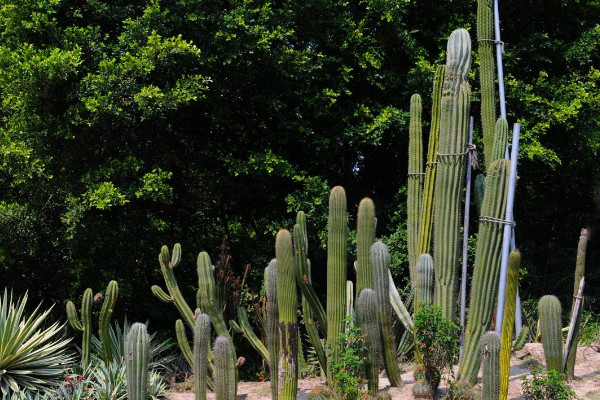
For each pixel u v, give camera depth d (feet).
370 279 20.44
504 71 37.83
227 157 33.53
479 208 24.47
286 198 33.19
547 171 41.93
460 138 19.74
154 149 35.06
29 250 30.40
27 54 27.61
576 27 41.06
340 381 18.52
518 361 23.66
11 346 23.50
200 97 30.60
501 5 39.73
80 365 25.32
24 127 28.94
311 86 34.99
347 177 39.42
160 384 24.43
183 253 35.37
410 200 22.43
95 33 30.35
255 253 35.91
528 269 42.22
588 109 38.32
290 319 18.75
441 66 21.17
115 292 24.93
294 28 34.73
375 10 34.71
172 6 31.27
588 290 43.24
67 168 30.50
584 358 24.36
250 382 26.27
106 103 28.25
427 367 19.43
